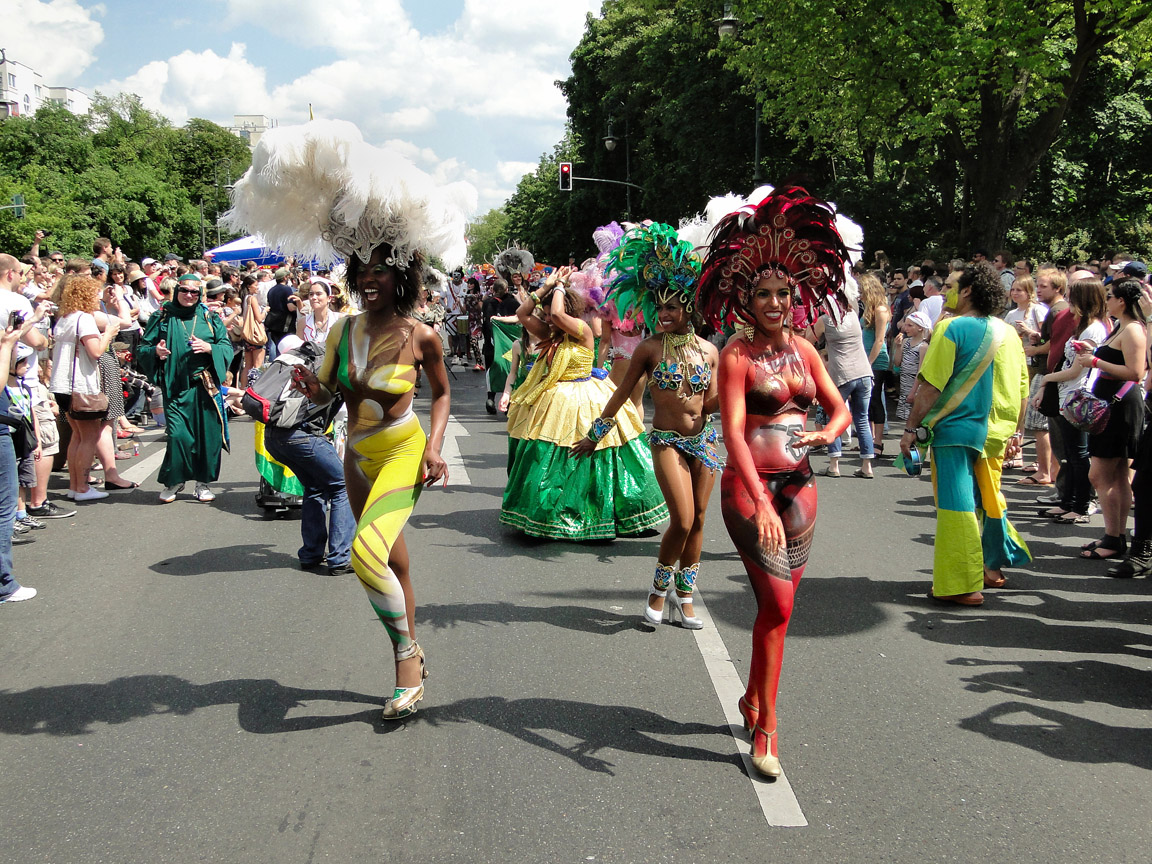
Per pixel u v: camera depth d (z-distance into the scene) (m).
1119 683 4.10
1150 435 5.46
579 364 6.20
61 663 4.25
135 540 6.27
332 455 5.49
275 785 3.21
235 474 8.52
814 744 3.52
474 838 2.90
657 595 4.64
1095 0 16.45
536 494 6.14
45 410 6.76
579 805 3.09
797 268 3.50
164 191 68.94
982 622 4.83
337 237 3.67
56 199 59.56
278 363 5.45
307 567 5.66
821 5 18.36
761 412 3.48
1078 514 6.86
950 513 5.05
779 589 3.32
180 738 3.55
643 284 4.63
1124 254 10.86
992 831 2.97
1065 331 7.22
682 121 29.17
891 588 5.38
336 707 3.80
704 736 3.57
